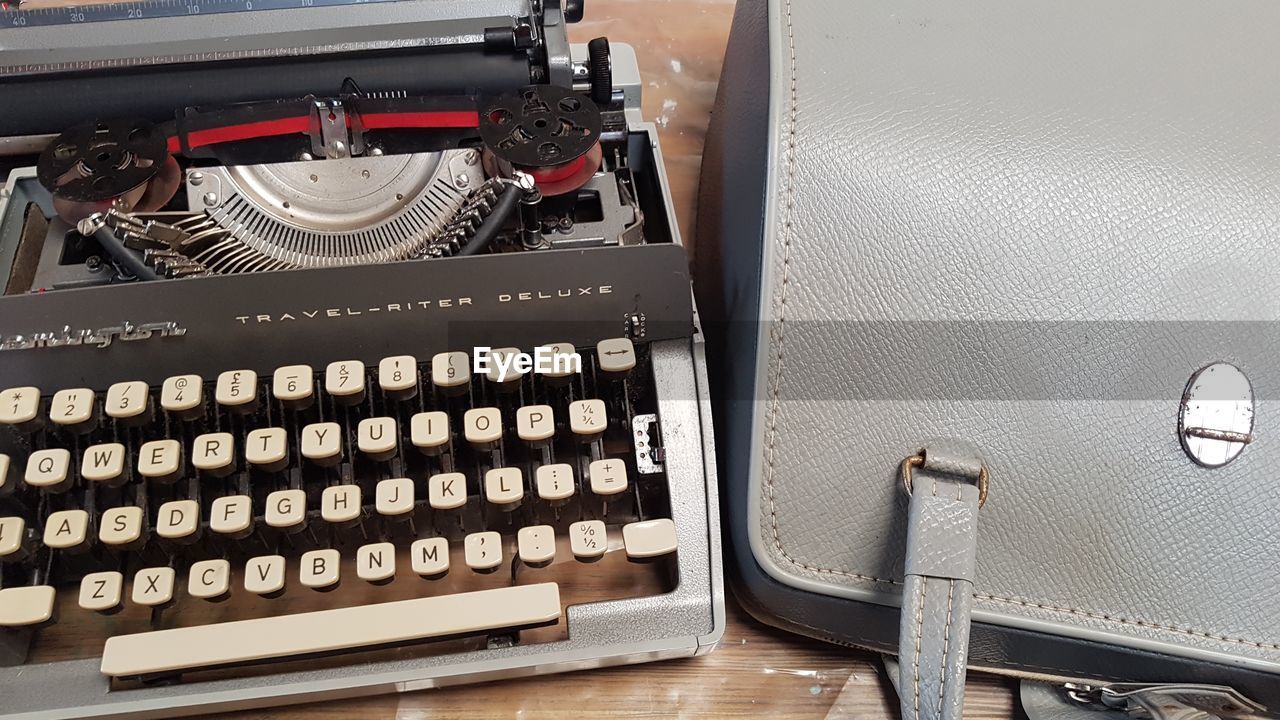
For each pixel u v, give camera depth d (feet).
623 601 2.25
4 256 2.43
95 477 2.12
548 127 2.46
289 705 2.27
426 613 2.17
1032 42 2.33
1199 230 2.07
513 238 2.54
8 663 2.18
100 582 2.09
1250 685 2.06
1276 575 2.01
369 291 2.24
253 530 2.33
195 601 2.41
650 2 3.77
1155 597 2.05
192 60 2.49
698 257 2.96
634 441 2.37
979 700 2.37
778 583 2.14
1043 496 2.05
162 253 2.35
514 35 2.54
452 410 2.43
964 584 1.92
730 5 3.79
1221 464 2.01
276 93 2.53
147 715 2.13
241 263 2.41
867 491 2.09
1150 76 2.26
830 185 2.11
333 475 2.36
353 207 2.49
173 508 2.13
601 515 2.46
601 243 2.55
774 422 2.10
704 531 2.30
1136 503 2.04
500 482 2.16
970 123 2.16
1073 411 2.05
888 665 2.37
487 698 2.32
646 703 2.34
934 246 2.08
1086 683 2.21
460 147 2.62
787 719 2.34
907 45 2.30
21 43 2.56
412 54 2.57
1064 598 2.07
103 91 2.46
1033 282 2.06
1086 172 2.11
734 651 2.44
